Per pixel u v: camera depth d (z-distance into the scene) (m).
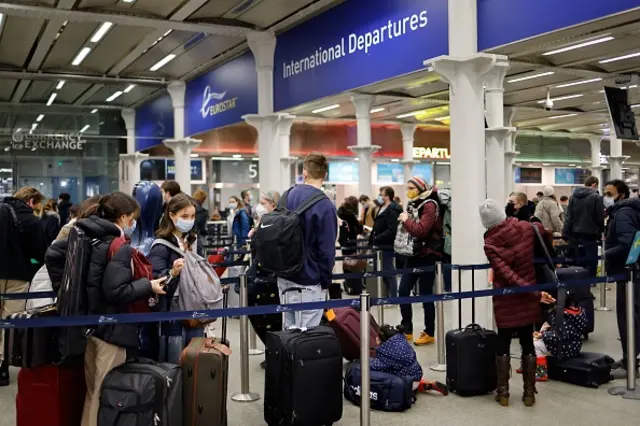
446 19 6.85
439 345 5.99
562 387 5.38
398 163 22.89
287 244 4.27
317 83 9.79
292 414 4.08
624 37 9.18
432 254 6.90
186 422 3.81
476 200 6.77
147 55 13.78
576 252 8.71
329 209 4.41
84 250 3.63
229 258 9.75
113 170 17.72
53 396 3.86
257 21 10.75
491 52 6.87
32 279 5.68
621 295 5.73
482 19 6.62
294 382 4.08
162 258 4.32
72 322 3.50
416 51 7.38
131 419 3.48
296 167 21.12
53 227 8.44
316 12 9.77
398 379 4.79
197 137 19.91
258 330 5.88
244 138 20.69
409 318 7.13
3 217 5.67
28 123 16.83
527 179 24.42
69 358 3.63
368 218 12.69
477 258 6.78
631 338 5.16
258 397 5.16
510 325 4.85
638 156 25.98
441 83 13.56
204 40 12.12
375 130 22.17
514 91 14.80
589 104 17.12
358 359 5.57
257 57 11.49
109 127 17.64
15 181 16.72
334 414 4.21
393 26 7.80
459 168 6.82
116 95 17.53
